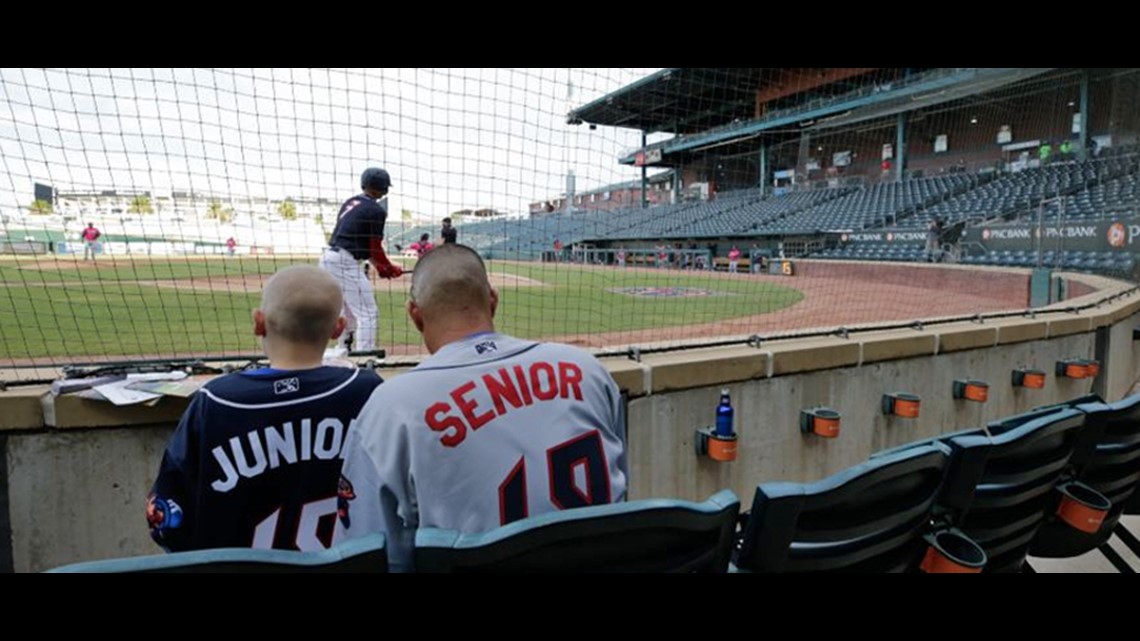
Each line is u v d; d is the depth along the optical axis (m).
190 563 0.87
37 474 2.09
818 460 3.60
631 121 13.37
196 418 1.50
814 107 26.86
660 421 3.00
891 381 3.86
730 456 2.98
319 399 1.57
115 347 5.33
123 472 2.19
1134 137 17.77
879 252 20.11
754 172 36.31
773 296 12.94
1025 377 4.48
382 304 8.24
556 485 1.36
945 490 1.63
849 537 1.41
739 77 13.97
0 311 7.08
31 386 2.20
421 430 1.31
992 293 12.19
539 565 1.09
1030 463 1.76
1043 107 24.11
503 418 1.36
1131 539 2.36
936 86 22.41
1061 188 18.89
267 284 1.65
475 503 1.30
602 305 10.52
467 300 1.54
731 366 3.20
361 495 1.36
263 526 1.51
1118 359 5.64
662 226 30.83
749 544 1.32
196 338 5.90
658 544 1.19
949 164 27.75
